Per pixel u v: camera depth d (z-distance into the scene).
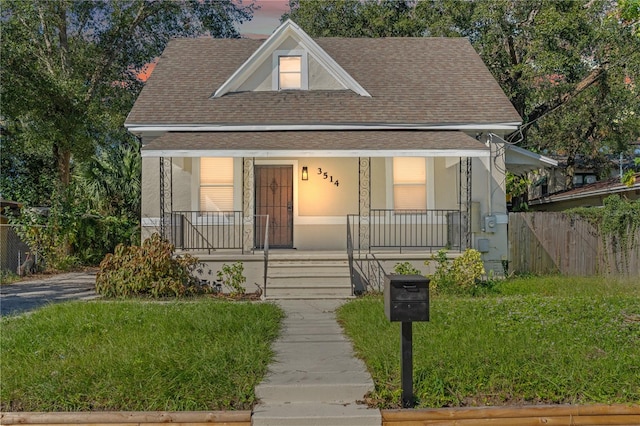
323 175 14.64
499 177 14.31
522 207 22.00
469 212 13.18
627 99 22.17
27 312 9.84
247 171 14.48
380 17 25.73
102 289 11.77
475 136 14.42
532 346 6.69
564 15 19.89
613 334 7.44
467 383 5.70
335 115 14.29
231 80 15.17
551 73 20.52
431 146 12.49
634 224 14.05
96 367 6.00
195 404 5.44
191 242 14.30
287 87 15.50
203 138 13.17
